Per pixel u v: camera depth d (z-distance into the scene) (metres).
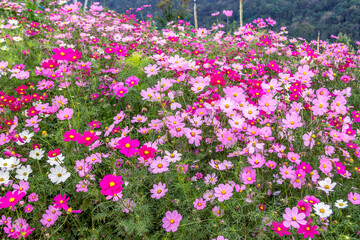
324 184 2.14
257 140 2.46
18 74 3.58
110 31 5.60
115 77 3.83
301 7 56.19
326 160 2.39
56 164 2.36
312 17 53.34
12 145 2.64
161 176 2.45
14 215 2.25
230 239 2.05
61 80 3.59
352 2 51.62
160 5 12.05
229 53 5.19
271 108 2.51
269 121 2.75
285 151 2.62
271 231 2.06
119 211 2.18
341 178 2.54
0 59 4.24
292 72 4.77
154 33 5.90
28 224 2.20
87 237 2.16
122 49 4.00
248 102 2.59
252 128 2.50
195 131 2.48
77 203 2.39
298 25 46.75
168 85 2.80
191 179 2.46
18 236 1.88
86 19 5.91
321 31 47.53
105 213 2.13
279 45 5.50
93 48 4.63
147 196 2.40
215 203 2.23
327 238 2.01
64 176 2.28
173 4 12.30
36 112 2.84
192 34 6.83
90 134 2.11
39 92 3.74
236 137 2.63
